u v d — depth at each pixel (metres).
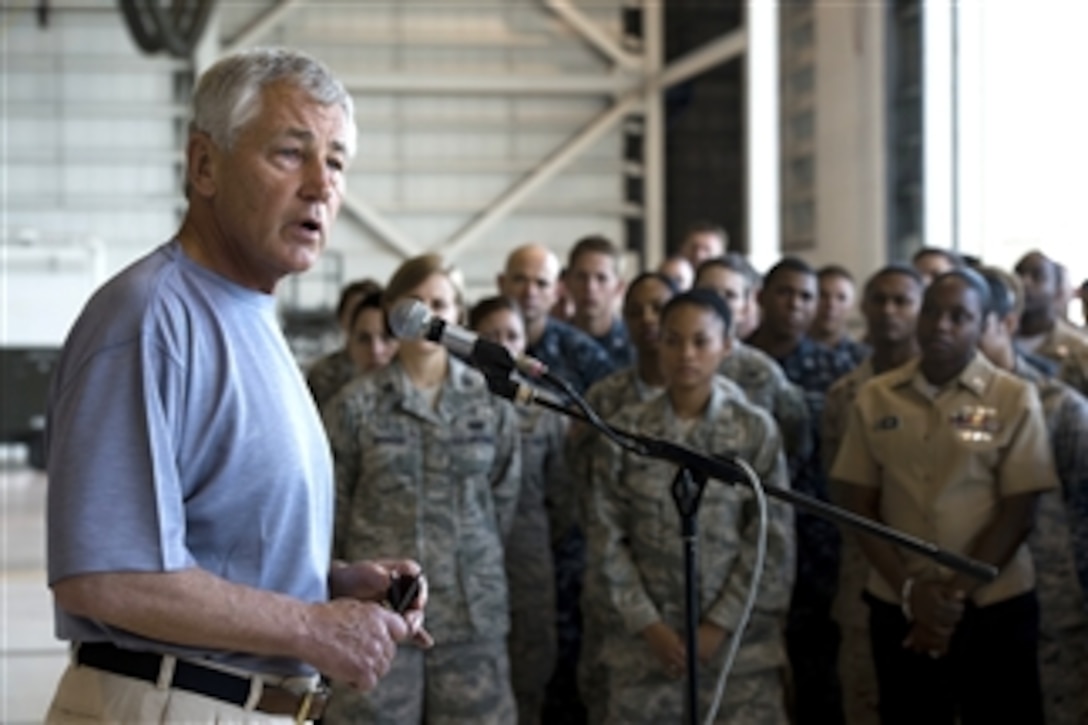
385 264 16.62
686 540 3.13
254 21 16.25
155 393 2.28
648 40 16.58
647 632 4.64
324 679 2.79
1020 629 4.62
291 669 2.42
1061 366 5.83
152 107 16.19
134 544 2.23
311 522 2.44
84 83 16.17
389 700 4.58
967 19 9.34
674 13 16.42
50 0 16.08
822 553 5.55
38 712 5.19
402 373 4.83
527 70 16.66
